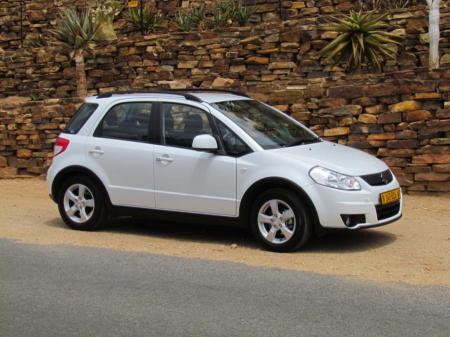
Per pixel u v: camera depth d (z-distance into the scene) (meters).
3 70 17.78
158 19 17.95
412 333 6.02
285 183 8.40
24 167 15.21
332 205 8.25
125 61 16.22
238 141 8.85
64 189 10.06
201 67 15.40
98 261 8.45
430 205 11.30
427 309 6.62
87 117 9.98
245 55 14.97
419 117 11.84
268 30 14.76
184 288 7.33
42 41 18.98
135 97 9.71
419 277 7.64
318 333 6.03
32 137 15.06
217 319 6.41
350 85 12.34
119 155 9.52
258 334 6.03
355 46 13.58
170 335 6.05
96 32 16.14
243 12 16.45
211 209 8.93
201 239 9.55
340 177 8.33
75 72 16.84
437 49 12.91
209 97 9.48
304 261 8.28
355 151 9.39
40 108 14.94
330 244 9.09
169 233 9.92
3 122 15.24
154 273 7.90
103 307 6.80
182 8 17.92
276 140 9.05
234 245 9.06
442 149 11.70
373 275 7.72
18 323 6.42
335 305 6.74
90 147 9.77
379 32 13.67
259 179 8.54
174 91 9.81
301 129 9.80
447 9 13.96
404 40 13.98
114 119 9.78
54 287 7.45
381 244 9.10
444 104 11.68
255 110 9.66
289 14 16.33
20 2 19.80
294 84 13.02
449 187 11.69
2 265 8.34
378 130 12.13
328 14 15.83
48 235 9.84
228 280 7.59
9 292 7.31
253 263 8.23
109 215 9.80
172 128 9.31
